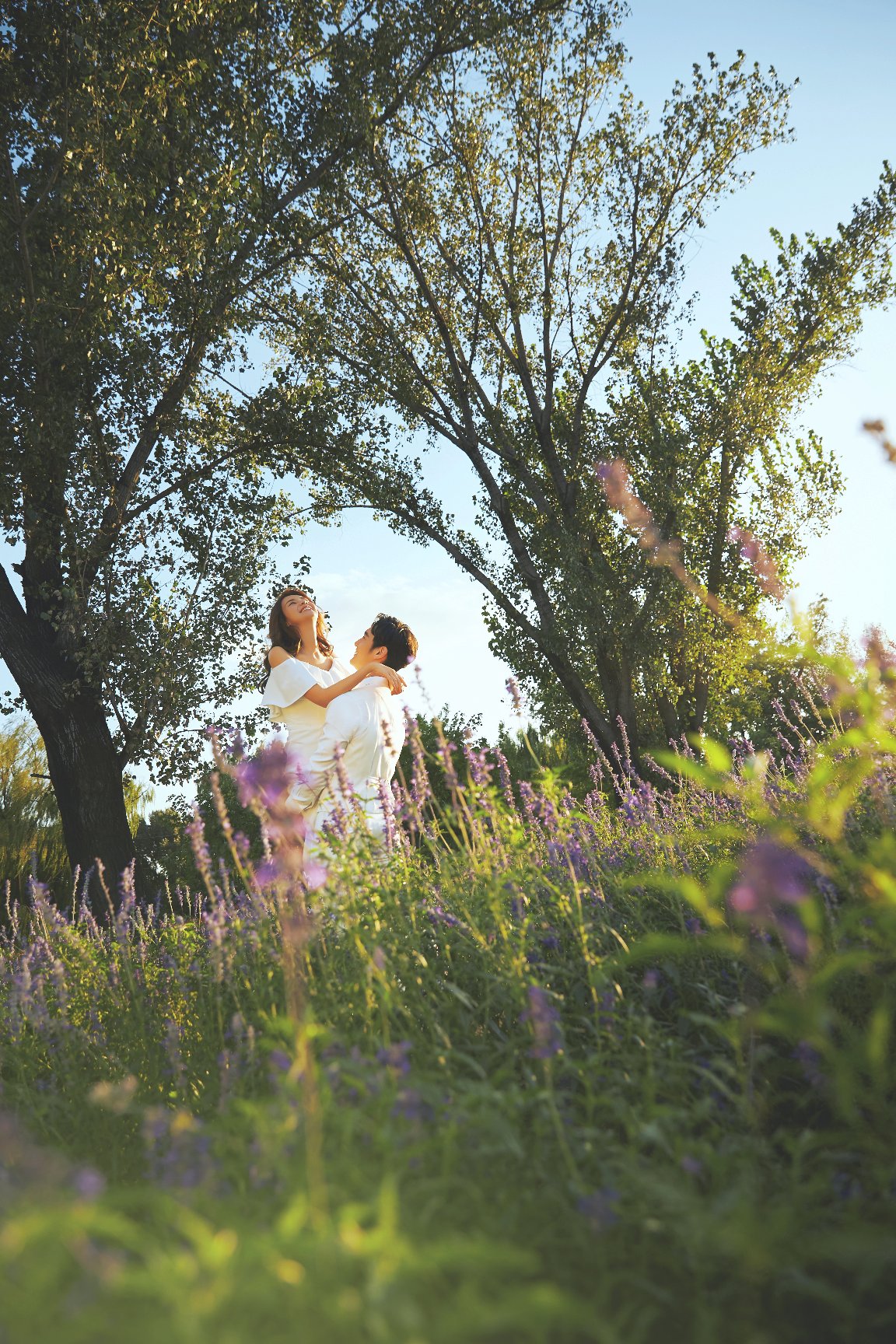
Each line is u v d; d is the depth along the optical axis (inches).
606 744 601.3
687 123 624.4
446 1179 64.7
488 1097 74.3
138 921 175.5
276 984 120.4
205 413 532.1
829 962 83.1
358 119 500.7
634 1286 63.7
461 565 630.5
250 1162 70.2
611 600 597.9
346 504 595.5
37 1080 126.6
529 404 653.3
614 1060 94.2
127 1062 127.1
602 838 162.6
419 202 622.8
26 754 593.3
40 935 165.3
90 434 452.8
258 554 498.0
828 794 109.9
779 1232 56.8
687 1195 61.7
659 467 595.8
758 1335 56.1
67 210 390.9
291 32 498.9
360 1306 48.0
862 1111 79.0
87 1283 44.8
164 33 421.4
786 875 72.6
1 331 409.4
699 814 169.2
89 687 451.5
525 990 98.6
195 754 440.8
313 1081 67.9
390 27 513.3
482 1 531.5
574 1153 76.1
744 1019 84.7
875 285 638.5
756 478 645.3
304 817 170.6
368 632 210.7
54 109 397.7
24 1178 53.7
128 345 446.0
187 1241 60.7
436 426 628.7
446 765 127.9
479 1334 53.9
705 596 85.0
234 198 439.5
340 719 184.7
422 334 647.8
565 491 637.9
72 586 436.1
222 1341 43.5
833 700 83.5
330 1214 61.1
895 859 74.9
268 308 595.2
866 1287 57.9
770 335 642.8
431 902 125.4
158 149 407.8
